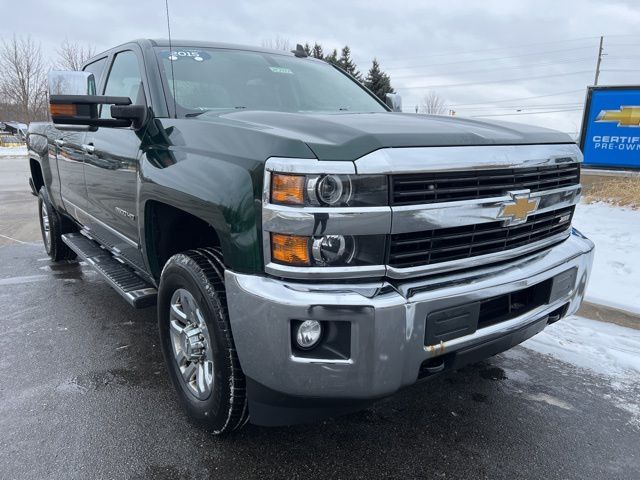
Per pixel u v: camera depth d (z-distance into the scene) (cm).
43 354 343
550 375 327
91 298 455
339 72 420
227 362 222
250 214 197
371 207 188
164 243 290
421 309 196
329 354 195
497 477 230
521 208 228
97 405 281
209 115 277
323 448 248
